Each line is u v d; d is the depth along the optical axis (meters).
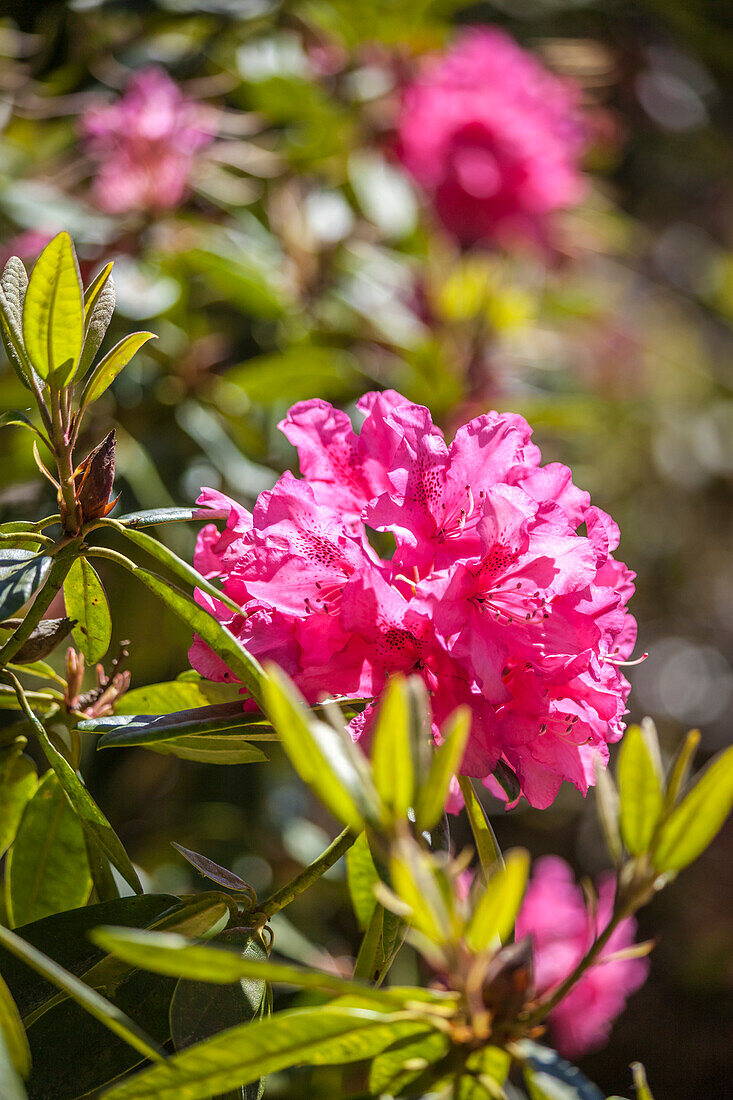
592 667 0.88
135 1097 0.78
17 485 1.18
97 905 0.86
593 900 0.81
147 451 1.24
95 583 0.90
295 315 1.36
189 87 1.39
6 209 1.19
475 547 0.87
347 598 0.85
